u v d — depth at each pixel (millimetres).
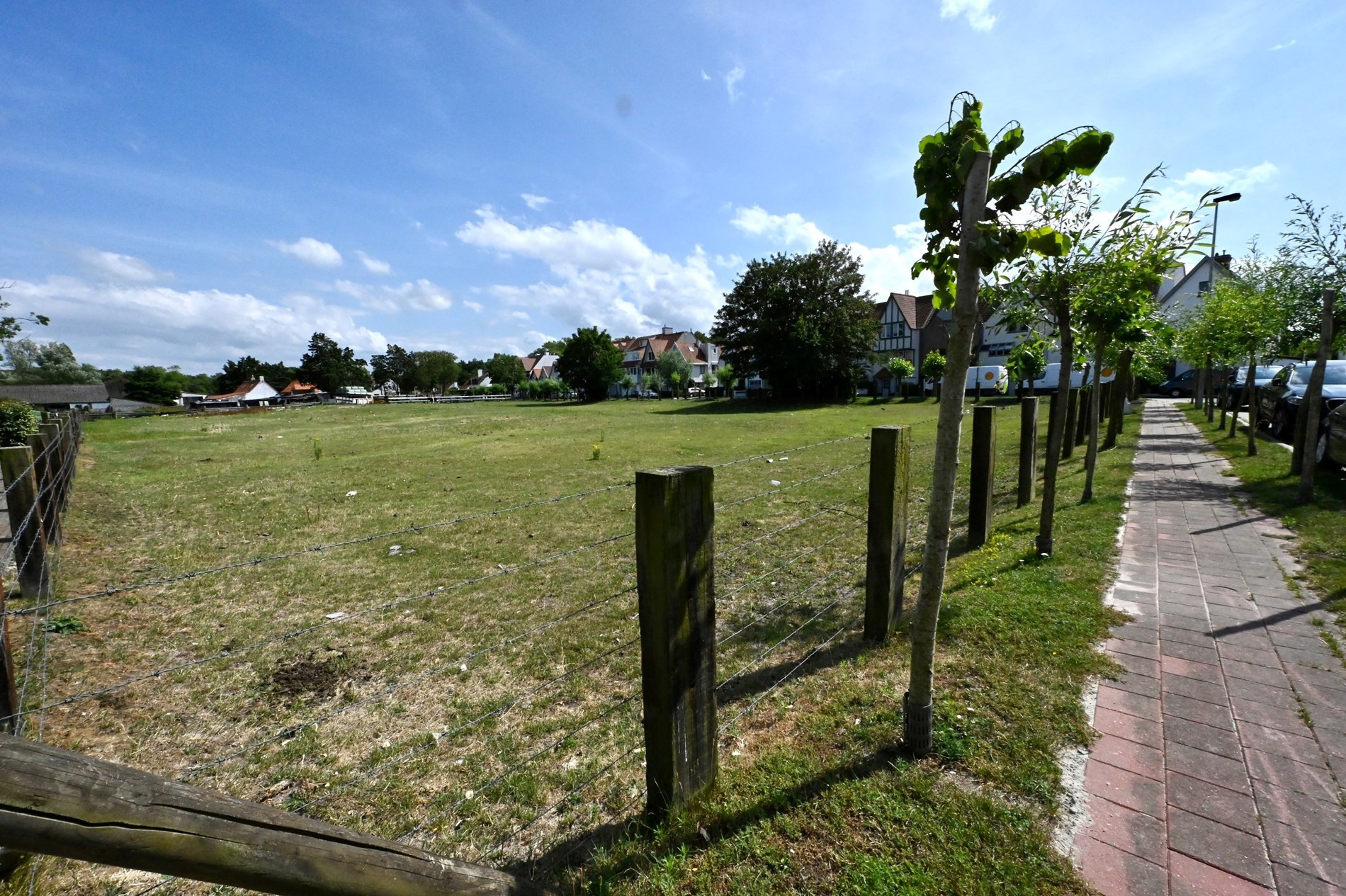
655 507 1813
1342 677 2908
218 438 21047
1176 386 30062
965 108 2037
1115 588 4145
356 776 2711
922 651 2359
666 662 1933
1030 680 2979
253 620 4531
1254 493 6754
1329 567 4293
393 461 13633
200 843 933
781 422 23312
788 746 2586
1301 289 7254
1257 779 2236
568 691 3387
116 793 853
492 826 2332
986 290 5211
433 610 4672
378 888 1186
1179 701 2764
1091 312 5316
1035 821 2078
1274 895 1757
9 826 758
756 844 2016
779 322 38719
